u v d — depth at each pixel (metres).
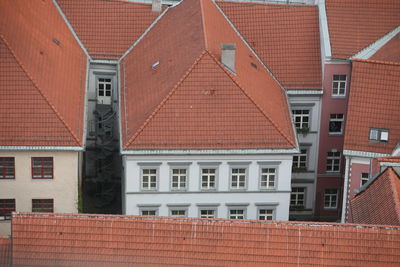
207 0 94.75
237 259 61.41
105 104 97.50
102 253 61.88
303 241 61.53
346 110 92.56
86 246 62.03
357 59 86.25
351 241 61.28
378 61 85.88
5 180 80.62
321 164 94.38
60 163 80.56
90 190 95.56
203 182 82.94
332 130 93.75
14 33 84.00
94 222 62.38
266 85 89.25
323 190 95.06
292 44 94.44
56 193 81.69
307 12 95.62
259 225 62.00
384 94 85.19
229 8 96.19
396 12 94.88
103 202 94.69
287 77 93.06
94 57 96.12
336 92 92.88
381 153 83.31
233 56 83.31
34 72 82.25
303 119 93.50
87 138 94.94
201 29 86.75
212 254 61.53
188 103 81.56
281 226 61.88
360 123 84.44
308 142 93.81
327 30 93.31
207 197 83.50
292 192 95.25
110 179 95.62
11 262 62.28
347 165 84.88
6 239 62.88
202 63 82.56
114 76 96.94
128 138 80.94
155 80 86.81
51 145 79.38
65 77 87.75
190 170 82.00
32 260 61.97
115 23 97.69
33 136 79.44
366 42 93.06
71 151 79.88
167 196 83.00
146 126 80.56
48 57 87.06
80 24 97.25
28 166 80.38
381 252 60.97
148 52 93.75
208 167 82.00
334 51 91.94
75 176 81.25
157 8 98.81
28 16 89.25
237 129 81.38
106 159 95.56
